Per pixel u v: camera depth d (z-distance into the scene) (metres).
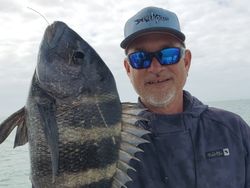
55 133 0.41
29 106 0.43
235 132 0.61
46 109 0.42
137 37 0.57
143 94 0.58
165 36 0.57
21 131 0.44
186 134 0.58
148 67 0.57
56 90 0.43
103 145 0.43
